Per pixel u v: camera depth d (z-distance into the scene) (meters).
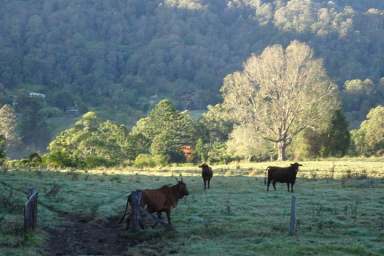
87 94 160.88
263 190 31.02
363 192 29.84
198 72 186.50
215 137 96.12
